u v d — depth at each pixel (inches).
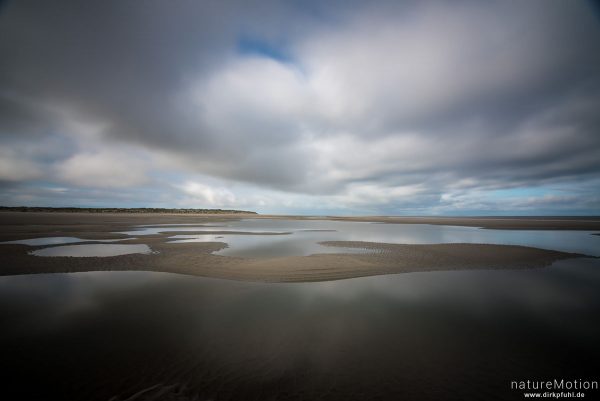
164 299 362.0
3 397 175.6
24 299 358.0
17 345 241.8
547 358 231.1
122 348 238.7
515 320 305.0
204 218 3070.9
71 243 839.7
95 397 178.1
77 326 280.7
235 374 205.2
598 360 228.8
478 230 1609.3
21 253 662.5
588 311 332.2
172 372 206.4
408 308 338.3
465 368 215.8
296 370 210.8
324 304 349.7
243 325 286.8
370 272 511.2
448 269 542.9
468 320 304.7
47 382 192.2
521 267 566.3
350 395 184.2
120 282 437.4
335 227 1862.7
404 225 2198.6
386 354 234.2
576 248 836.0
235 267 536.1
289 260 598.2
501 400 181.0
